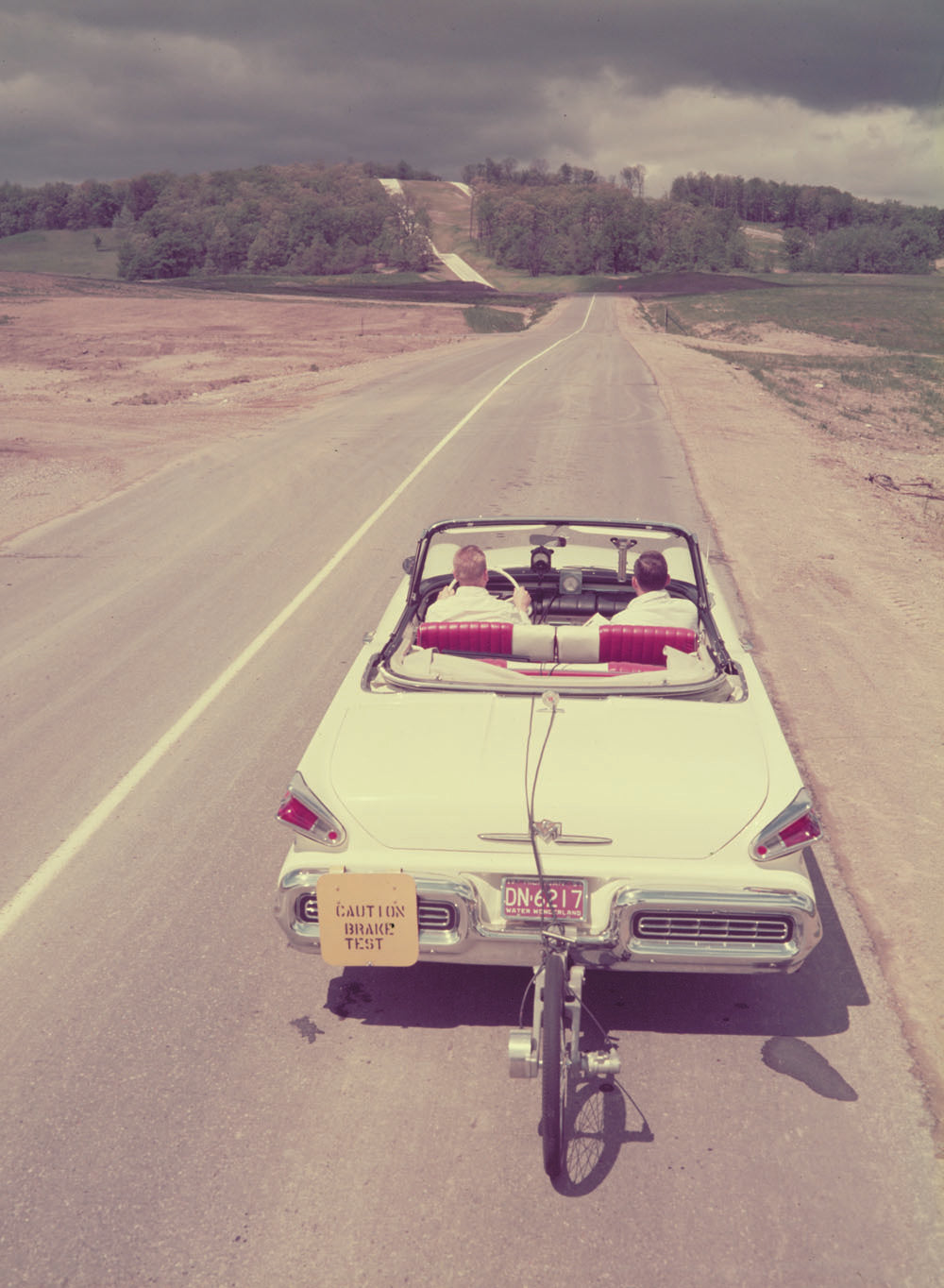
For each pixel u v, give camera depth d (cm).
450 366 3216
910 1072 354
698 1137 325
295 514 1223
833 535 1134
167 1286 273
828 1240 287
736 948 331
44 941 427
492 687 394
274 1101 340
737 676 410
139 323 6228
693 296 11412
